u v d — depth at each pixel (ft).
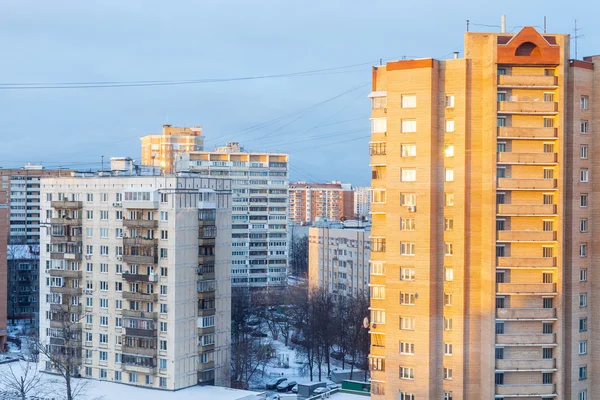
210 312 483.92
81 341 498.69
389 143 364.17
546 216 356.59
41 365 511.81
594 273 366.22
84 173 529.86
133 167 561.84
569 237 361.10
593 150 365.20
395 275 362.12
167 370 460.96
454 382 358.64
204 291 478.59
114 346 483.92
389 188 364.38
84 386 465.06
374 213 375.66
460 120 358.23
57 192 512.63
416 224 358.64
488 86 355.15
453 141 360.07
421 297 357.00
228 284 498.69
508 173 358.23
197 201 475.72
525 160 354.74
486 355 354.95
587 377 366.22
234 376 552.82
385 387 364.99
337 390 462.60
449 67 360.69
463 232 357.20
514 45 352.49
